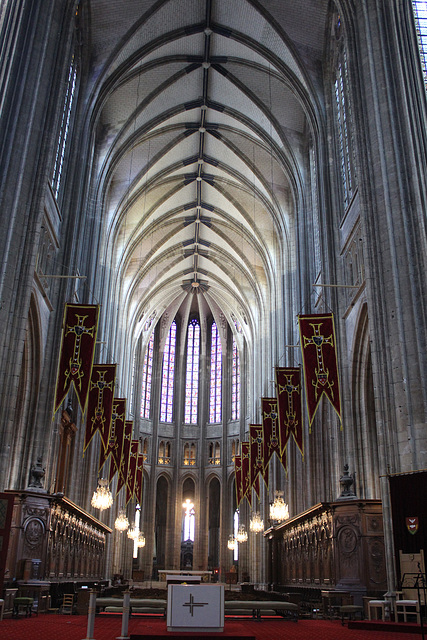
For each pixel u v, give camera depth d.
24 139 18.62
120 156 34.69
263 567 41.72
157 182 40.88
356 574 19.05
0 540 12.56
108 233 37.41
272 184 38.22
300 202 32.84
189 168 41.91
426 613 14.02
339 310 24.00
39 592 16.88
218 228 47.44
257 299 48.25
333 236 25.58
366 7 20.52
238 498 42.53
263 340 46.16
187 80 34.28
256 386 48.84
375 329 17.52
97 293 31.83
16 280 17.64
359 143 19.67
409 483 15.23
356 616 17.64
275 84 32.53
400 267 17.39
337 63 26.53
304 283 31.58
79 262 27.42
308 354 20.09
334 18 26.30
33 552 18.20
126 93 32.97
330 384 19.67
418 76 19.53
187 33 30.69
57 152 23.70
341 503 19.83
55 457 23.81
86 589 17.80
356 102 20.20
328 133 26.75
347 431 22.14
